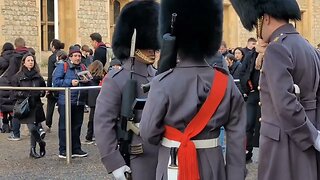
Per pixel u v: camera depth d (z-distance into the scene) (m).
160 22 2.96
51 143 8.10
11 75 8.41
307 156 3.10
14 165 6.56
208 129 2.72
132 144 3.28
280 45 3.05
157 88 2.74
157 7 3.49
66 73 6.99
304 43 3.18
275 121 3.12
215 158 2.74
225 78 2.78
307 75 3.11
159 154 2.84
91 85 7.45
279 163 3.12
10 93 8.21
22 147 7.83
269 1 3.18
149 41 3.44
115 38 3.57
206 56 2.80
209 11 2.80
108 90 3.33
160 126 2.75
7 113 8.93
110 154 3.24
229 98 2.76
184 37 2.78
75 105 6.84
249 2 3.26
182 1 2.80
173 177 2.71
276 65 3.00
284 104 2.95
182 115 2.71
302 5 24.14
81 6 16.98
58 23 16.48
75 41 16.84
